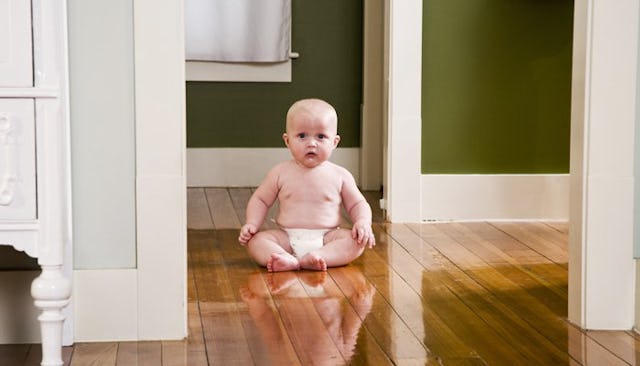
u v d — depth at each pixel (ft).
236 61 19.40
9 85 7.77
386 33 17.31
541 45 15.87
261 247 12.62
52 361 7.98
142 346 9.11
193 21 19.21
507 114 15.89
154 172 9.17
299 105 13.12
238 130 19.65
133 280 9.24
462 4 15.74
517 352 8.90
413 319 10.03
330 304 10.66
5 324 9.16
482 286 11.49
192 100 19.52
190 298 10.95
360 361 8.62
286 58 19.47
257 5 19.26
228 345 9.12
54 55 7.79
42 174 7.81
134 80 9.11
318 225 12.90
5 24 7.77
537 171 15.98
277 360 8.65
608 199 9.62
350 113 19.80
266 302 10.76
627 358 8.74
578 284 9.78
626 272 9.68
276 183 13.03
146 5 9.06
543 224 15.66
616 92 9.55
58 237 7.86
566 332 9.58
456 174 15.88
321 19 19.66
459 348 9.02
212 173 19.66
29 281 9.14
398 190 15.76
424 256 13.21
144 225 9.20
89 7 9.03
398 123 15.66
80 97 9.09
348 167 19.88
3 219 7.80
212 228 15.37
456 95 15.81
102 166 9.15
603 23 9.49
